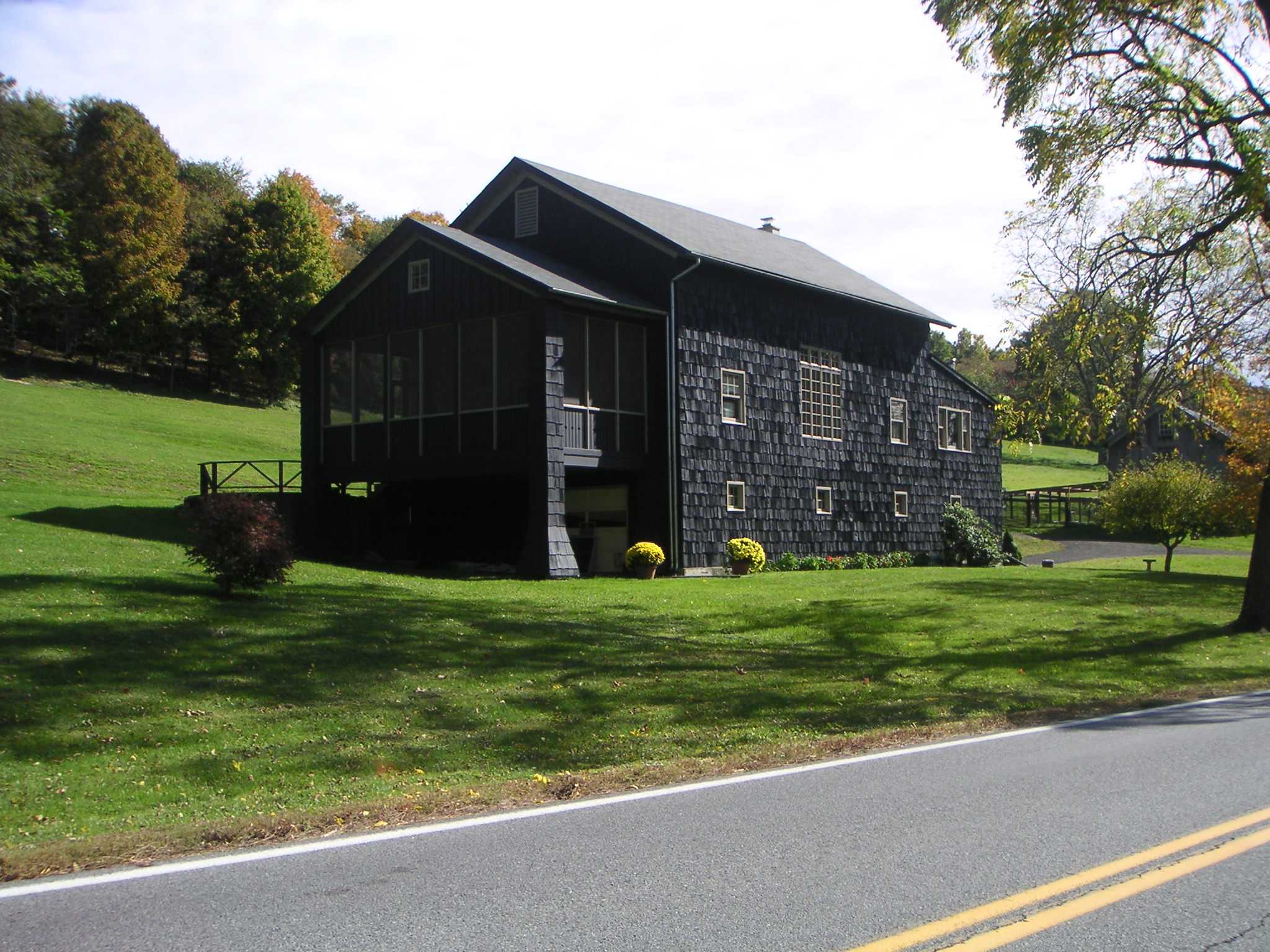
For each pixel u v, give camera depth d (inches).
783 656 543.2
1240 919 187.3
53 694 376.5
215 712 376.8
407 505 1043.3
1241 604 811.4
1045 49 605.9
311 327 1015.0
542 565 843.4
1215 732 375.2
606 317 920.9
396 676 442.0
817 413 1101.1
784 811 264.4
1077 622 685.9
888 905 194.2
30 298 2060.8
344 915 190.5
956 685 482.6
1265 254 643.5
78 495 1095.6
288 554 597.0
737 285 1018.1
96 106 2206.0
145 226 2193.7
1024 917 187.9
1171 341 633.6
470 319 900.6
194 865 222.5
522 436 868.0
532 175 1031.0
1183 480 1126.4
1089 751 341.1
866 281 1262.3
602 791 291.6
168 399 2132.1
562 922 186.7
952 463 1285.7
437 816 264.1
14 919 189.6
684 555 942.4
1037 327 666.2
